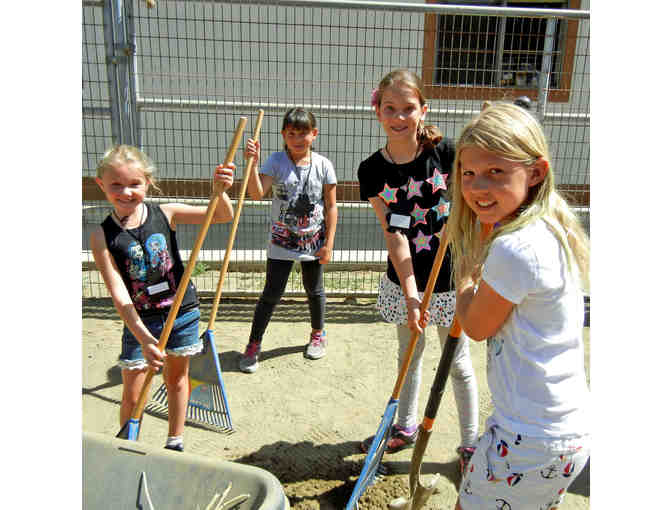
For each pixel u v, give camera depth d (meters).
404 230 2.39
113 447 1.52
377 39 5.96
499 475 1.53
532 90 5.99
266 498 1.31
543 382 1.45
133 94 4.51
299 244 3.52
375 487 2.52
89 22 5.79
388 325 4.43
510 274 1.41
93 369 3.59
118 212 2.31
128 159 2.18
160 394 3.08
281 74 5.91
